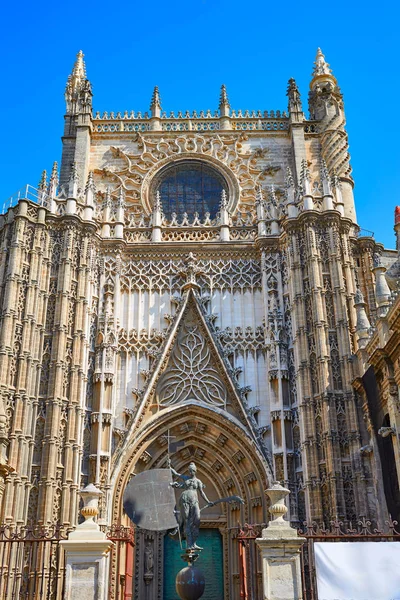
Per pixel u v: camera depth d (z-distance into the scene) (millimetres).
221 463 34219
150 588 32219
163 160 40969
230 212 39594
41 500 29016
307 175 36719
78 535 16672
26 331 31750
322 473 30344
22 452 29422
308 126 42000
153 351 35000
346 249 34938
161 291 36719
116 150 41156
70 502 29703
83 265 34688
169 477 20594
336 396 31344
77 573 16188
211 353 35062
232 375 34281
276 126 42562
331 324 33031
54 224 35031
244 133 41875
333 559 16125
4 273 33000
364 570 16000
